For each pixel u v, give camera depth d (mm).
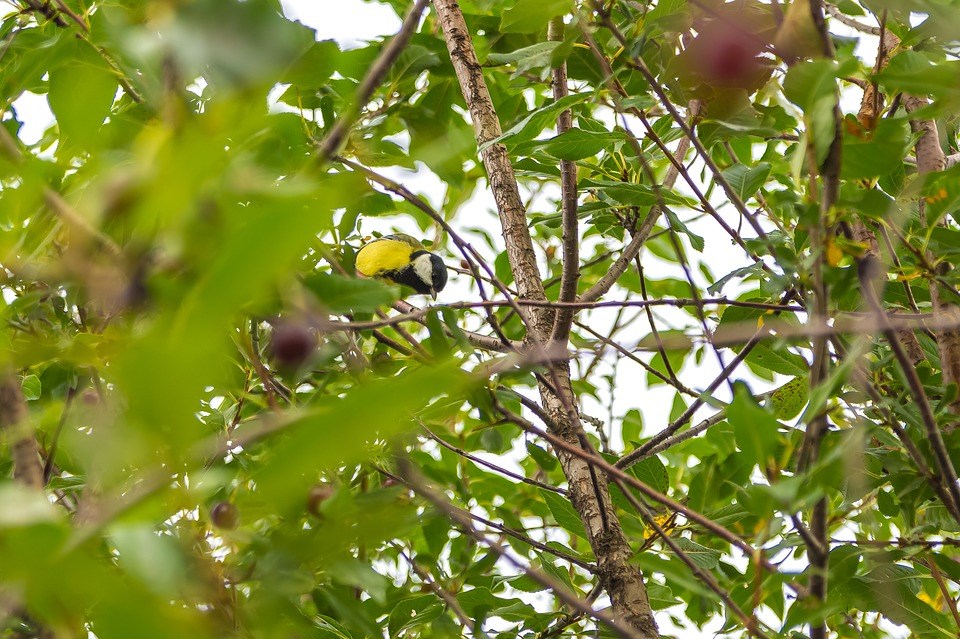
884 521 6918
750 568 5375
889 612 5445
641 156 5414
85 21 5523
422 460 8133
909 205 5652
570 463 6691
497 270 9312
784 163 8195
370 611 6570
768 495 3422
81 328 3795
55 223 2516
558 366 6988
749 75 4879
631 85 6344
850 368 3605
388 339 5844
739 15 4812
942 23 4207
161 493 1722
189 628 1573
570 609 6598
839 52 4074
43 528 1548
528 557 7402
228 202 1712
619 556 6184
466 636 6645
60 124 1882
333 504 2949
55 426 3709
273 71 1675
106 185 1774
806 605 3955
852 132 4398
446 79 7074
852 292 5941
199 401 1502
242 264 1376
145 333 1480
